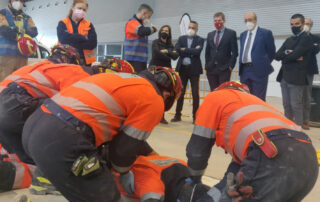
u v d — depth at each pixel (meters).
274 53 4.74
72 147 1.61
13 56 4.91
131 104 1.74
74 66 2.33
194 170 2.00
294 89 5.32
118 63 2.16
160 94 1.88
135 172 2.18
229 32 5.44
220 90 1.97
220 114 1.85
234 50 5.48
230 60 5.50
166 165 2.29
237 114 1.78
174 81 1.90
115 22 17.45
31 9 24.00
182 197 2.03
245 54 4.73
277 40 11.82
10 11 4.88
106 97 1.71
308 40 5.14
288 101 5.55
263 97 4.75
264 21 12.02
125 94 1.73
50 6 22.11
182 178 2.20
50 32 22.17
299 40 5.23
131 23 5.04
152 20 15.60
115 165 1.86
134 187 2.17
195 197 1.98
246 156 1.68
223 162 3.58
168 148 4.07
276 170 1.54
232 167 2.07
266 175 1.56
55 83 2.33
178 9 14.62
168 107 2.03
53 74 2.33
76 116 1.66
